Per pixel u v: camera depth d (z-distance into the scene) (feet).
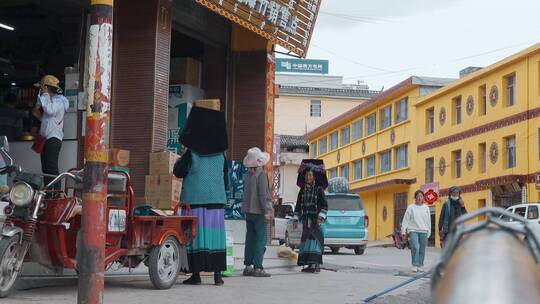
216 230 30.71
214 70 52.47
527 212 82.89
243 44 52.39
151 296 26.18
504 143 110.22
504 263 5.72
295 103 202.08
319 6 50.42
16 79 48.93
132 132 40.88
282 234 82.99
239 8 42.11
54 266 24.91
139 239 27.35
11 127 42.83
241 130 52.13
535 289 5.39
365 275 41.01
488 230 6.95
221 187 30.96
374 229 160.35
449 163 126.72
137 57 41.16
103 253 19.67
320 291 30.68
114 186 26.48
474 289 5.32
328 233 73.31
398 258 66.69
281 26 46.11
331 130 187.11
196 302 25.11
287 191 185.98
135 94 41.01
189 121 30.78
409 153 143.33
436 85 139.33
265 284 32.73
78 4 42.11
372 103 158.40
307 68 230.68
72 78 42.27
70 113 41.88
